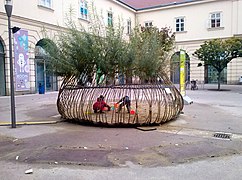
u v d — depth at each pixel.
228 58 20.08
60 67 8.06
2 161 4.54
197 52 21.58
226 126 7.27
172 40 20.77
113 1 27.22
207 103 12.52
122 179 3.75
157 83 7.79
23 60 17.16
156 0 34.19
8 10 7.12
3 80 16.33
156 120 7.29
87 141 5.70
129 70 7.72
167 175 3.88
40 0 18.23
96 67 7.71
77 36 7.76
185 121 7.99
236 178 3.74
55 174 3.95
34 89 18.39
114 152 4.93
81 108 7.62
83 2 22.19
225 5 26.73
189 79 28.80
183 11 29.02
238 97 15.32
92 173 3.97
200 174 3.90
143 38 8.29
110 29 7.81
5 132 6.70
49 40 9.04
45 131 6.77
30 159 4.59
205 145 5.37
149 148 5.17
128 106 8.00
